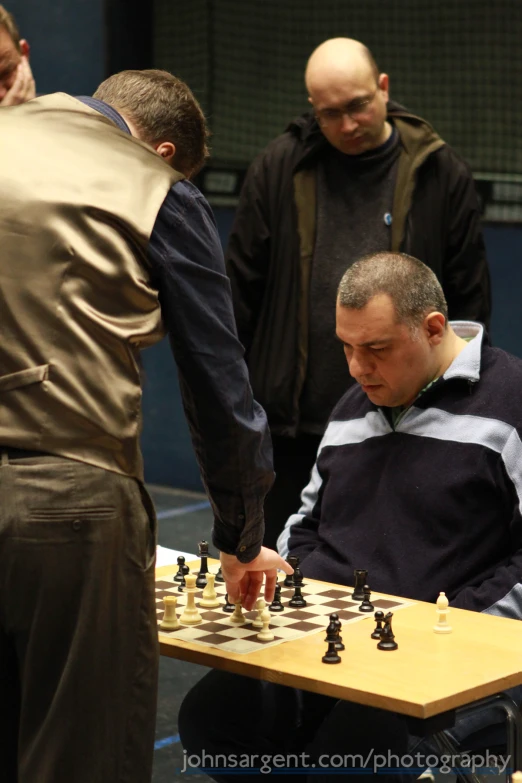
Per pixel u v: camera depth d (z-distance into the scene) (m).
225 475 2.39
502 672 2.29
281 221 4.66
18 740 2.35
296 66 7.91
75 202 2.21
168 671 4.93
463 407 3.12
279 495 4.77
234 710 2.88
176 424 8.23
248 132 8.05
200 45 8.03
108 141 2.33
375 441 3.23
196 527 7.29
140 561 2.28
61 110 2.35
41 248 2.19
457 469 3.06
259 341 4.75
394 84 7.73
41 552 2.16
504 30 7.34
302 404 4.62
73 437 2.18
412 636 2.53
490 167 7.46
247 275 4.75
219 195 8.09
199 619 2.68
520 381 3.13
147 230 2.25
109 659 2.24
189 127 2.54
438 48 7.56
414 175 4.53
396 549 3.09
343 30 7.77
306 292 4.57
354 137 4.42
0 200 2.21
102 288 2.21
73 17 7.91
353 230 4.55
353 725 2.58
